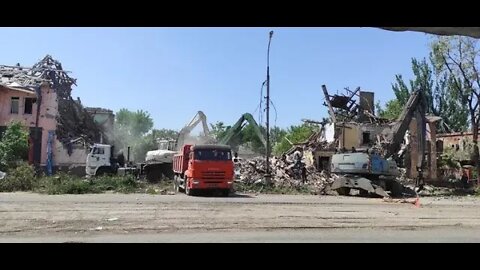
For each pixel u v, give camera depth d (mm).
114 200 20734
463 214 18500
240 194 28469
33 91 41438
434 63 44594
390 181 31203
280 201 22625
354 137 49094
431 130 50750
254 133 43125
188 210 16984
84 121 50344
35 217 14320
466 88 43281
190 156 25984
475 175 44875
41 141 41625
